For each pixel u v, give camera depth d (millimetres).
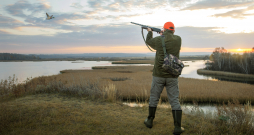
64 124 2852
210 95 12500
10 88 6168
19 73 38062
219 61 63625
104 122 3039
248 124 2914
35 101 4410
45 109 3607
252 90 15281
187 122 3150
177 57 2574
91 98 5191
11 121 2877
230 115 3166
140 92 12875
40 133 2441
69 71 42281
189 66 79375
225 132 2725
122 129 2746
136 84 18781
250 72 47781
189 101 12008
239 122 2936
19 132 2449
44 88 6121
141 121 3166
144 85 17891
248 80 33875
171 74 2475
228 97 12141
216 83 20578
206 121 3275
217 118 3307
